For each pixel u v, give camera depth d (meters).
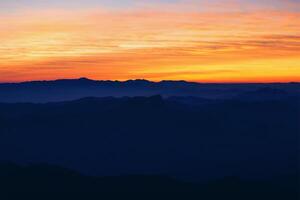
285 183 163.12
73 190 136.38
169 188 144.25
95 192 138.25
